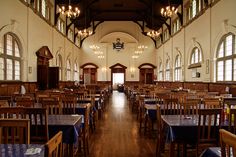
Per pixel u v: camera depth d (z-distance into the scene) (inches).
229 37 422.6
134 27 1093.1
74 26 955.3
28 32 482.3
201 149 149.3
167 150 206.5
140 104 311.3
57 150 75.7
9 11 403.2
